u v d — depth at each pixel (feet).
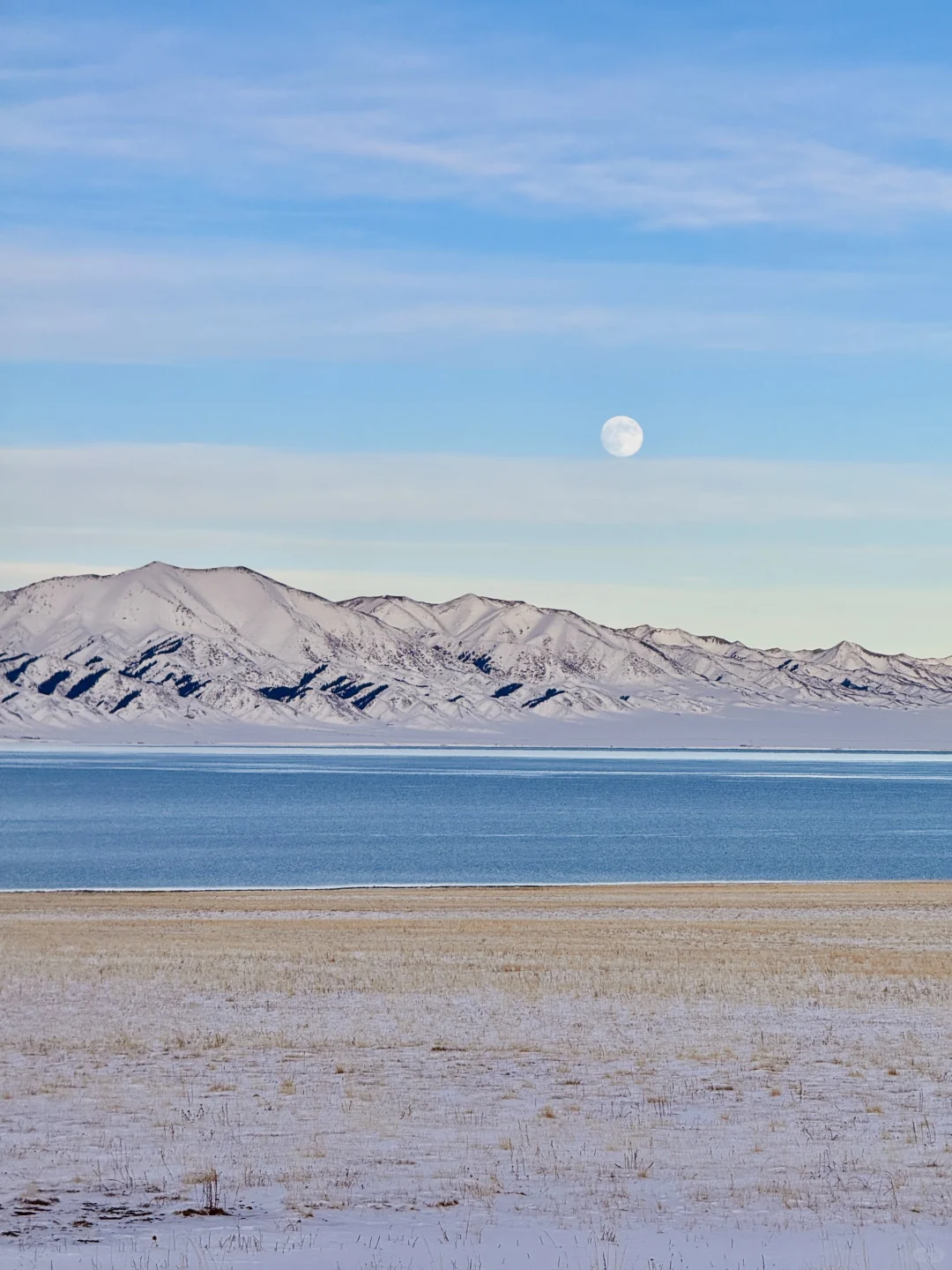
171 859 422.41
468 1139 62.59
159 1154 59.26
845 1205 49.75
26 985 126.41
